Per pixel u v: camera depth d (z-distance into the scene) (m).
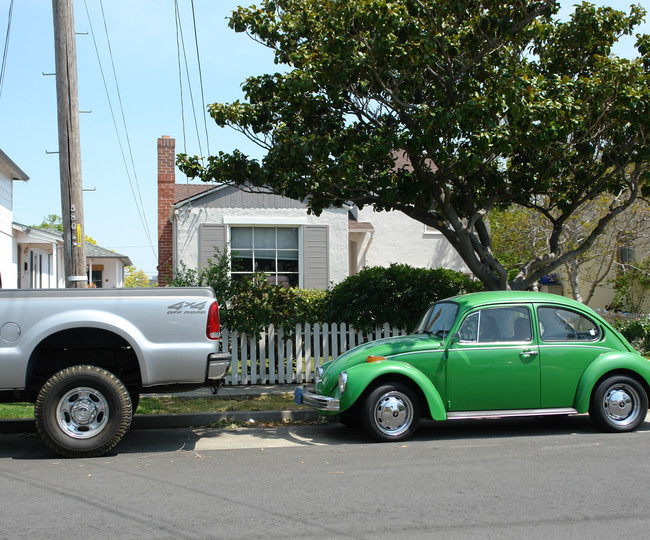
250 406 9.23
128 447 7.27
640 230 19.28
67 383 6.59
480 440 7.50
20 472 6.07
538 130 9.62
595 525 4.47
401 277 11.80
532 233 19.17
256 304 11.13
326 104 10.76
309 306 11.65
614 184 11.47
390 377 7.52
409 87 10.13
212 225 16.03
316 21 9.93
